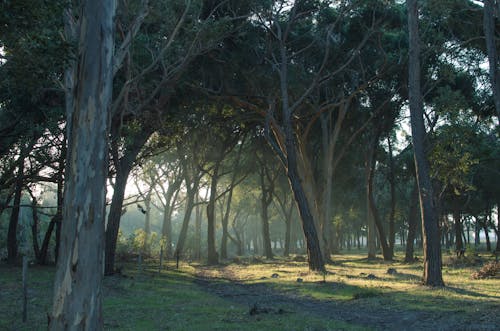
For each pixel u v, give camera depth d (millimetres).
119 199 24078
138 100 21484
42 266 28734
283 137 29062
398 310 13141
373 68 31672
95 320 6844
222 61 25672
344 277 23078
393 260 41188
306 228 26234
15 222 29875
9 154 23891
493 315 11492
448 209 60219
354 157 43844
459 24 26547
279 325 10680
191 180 45844
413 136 19266
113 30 7480
